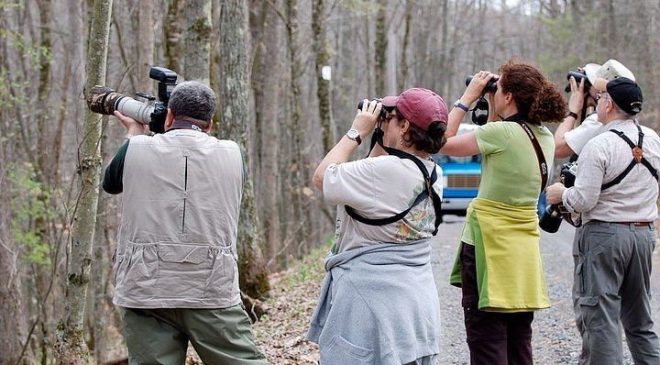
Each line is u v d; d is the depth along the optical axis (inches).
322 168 210.7
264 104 1075.9
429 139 206.7
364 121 212.7
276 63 1063.0
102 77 288.5
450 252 712.4
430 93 209.6
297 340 411.2
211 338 226.8
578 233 275.1
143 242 221.3
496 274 241.8
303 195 1268.5
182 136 224.8
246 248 549.6
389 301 204.8
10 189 856.3
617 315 266.1
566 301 486.0
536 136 244.4
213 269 224.2
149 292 220.7
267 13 1160.2
